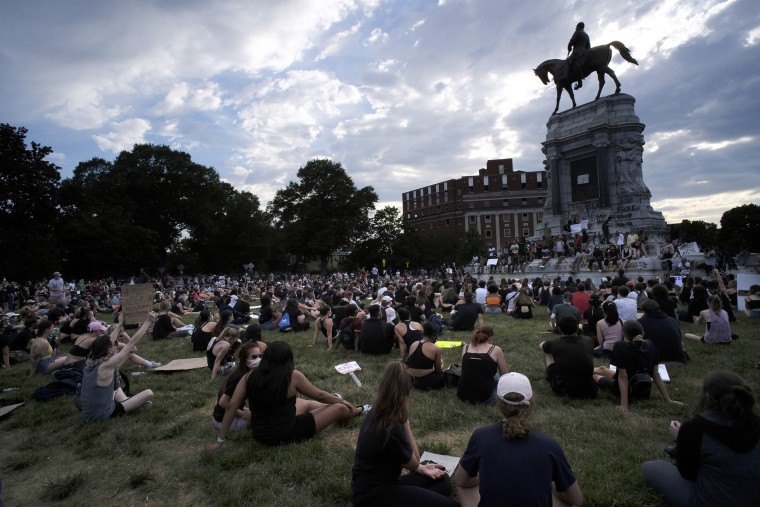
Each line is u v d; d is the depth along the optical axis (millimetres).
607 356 8656
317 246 68562
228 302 19391
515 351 10047
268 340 12664
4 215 39281
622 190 30766
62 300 21766
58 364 9547
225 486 4324
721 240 68688
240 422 5750
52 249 42594
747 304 13133
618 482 4168
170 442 5625
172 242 72312
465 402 6465
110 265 57094
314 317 16516
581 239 29641
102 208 58594
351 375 8203
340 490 4133
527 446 2828
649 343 6258
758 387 6750
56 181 42281
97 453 5309
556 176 34719
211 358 8914
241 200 78938
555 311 11656
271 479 4406
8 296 27578
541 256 32062
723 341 9633
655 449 4887
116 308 16438
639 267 24438
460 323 13172
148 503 4238
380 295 18734
